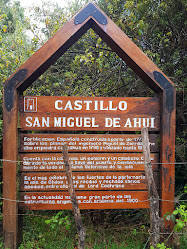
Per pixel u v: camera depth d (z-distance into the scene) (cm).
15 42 395
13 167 237
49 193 246
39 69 242
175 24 384
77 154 248
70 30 236
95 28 247
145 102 252
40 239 284
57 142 248
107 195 250
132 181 252
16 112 239
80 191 249
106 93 391
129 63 254
